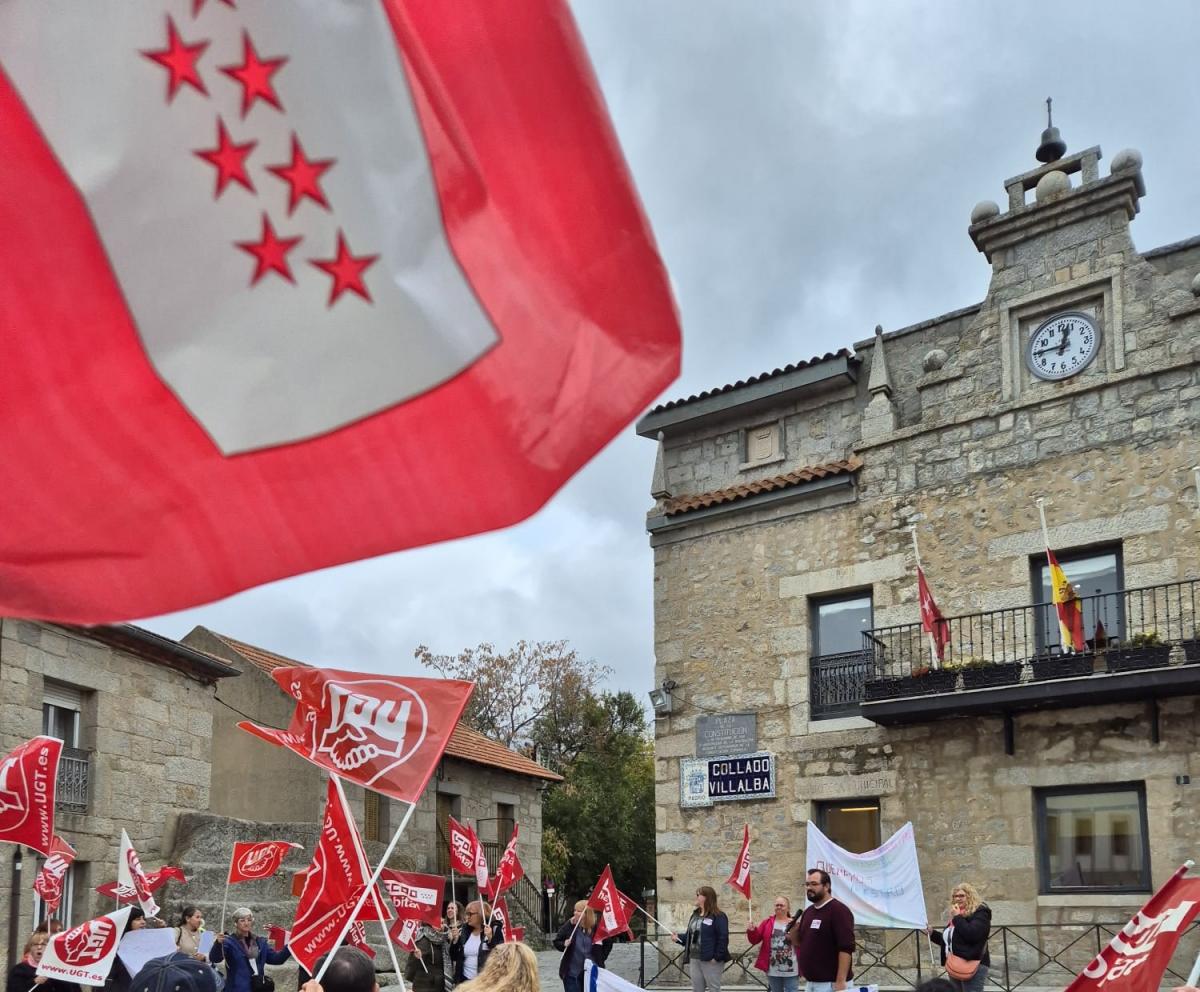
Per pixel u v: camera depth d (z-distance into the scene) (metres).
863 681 15.07
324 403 2.85
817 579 15.99
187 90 2.71
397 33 2.76
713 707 16.53
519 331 2.87
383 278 2.82
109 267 2.76
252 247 2.79
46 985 9.34
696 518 17.14
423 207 2.81
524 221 2.84
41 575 2.92
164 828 18.16
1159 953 5.09
